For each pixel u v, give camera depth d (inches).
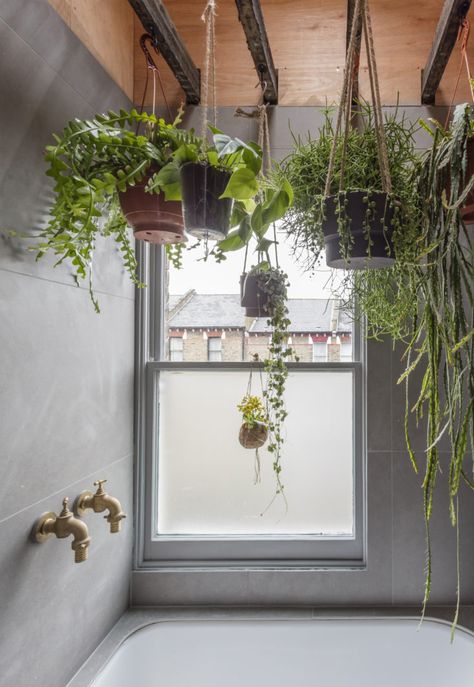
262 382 62.7
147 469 62.3
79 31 47.4
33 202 38.7
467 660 51.6
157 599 60.0
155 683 54.4
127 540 59.4
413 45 61.8
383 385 59.1
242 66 63.0
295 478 62.6
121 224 44.4
